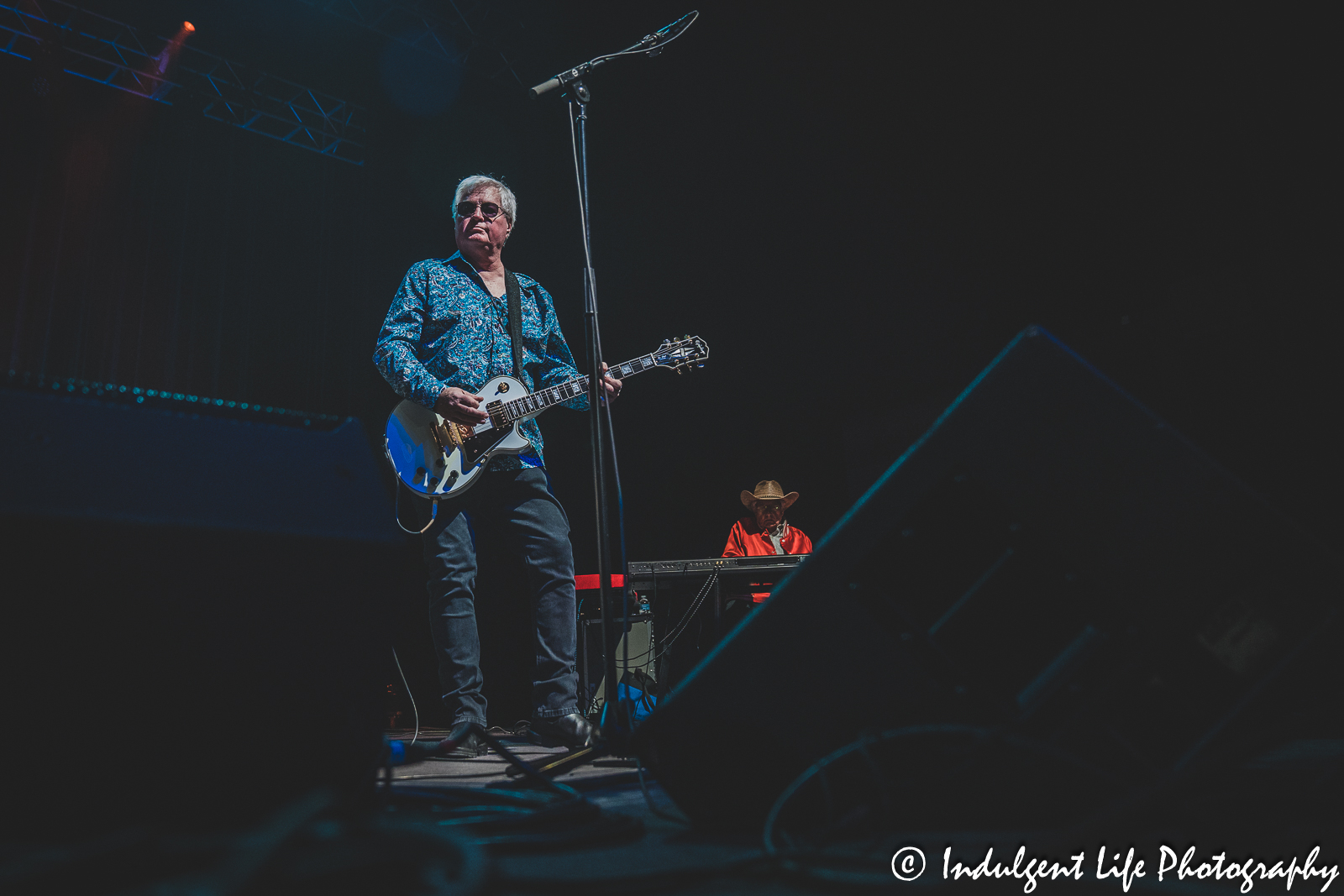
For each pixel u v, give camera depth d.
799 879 0.89
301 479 1.07
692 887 0.89
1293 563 1.04
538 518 2.41
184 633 0.92
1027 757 1.06
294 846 0.68
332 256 7.21
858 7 5.31
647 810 1.41
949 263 5.66
